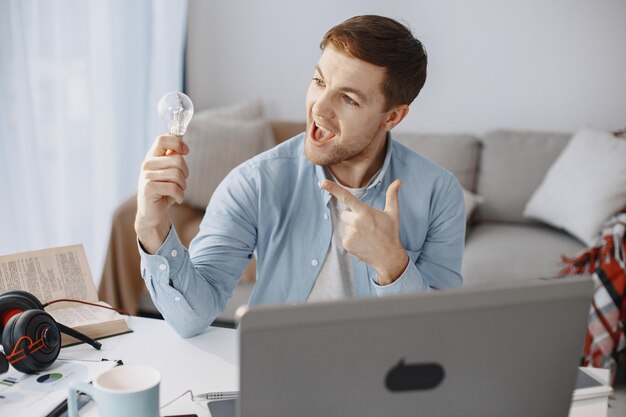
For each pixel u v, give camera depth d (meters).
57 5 2.44
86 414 1.04
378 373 0.80
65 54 2.50
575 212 2.92
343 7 3.58
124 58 2.87
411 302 0.80
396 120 1.39
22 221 2.29
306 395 0.79
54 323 1.17
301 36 3.65
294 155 1.50
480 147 3.45
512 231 3.12
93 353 1.25
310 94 1.33
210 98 3.81
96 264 2.83
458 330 0.81
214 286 1.36
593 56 3.42
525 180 3.27
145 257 1.22
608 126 3.46
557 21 3.41
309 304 0.77
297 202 1.47
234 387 1.16
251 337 0.76
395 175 1.51
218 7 3.69
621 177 2.84
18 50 2.20
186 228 2.90
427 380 0.82
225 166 3.11
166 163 1.16
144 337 1.33
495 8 3.44
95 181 2.77
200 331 1.34
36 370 1.14
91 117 2.66
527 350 0.85
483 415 0.86
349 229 1.17
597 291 2.58
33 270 1.32
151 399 0.90
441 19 3.49
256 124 3.25
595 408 1.11
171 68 3.41
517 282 0.84
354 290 1.46
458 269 1.54
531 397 0.87
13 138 2.22
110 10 2.76
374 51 1.26
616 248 2.61
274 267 1.48
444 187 1.51
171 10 3.34
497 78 3.51
